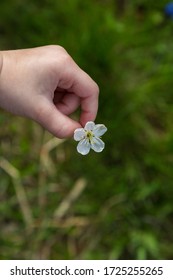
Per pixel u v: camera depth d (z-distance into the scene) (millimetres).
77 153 504
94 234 476
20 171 496
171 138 490
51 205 486
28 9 568
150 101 523
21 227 478
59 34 549
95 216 482
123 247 466
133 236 466
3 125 522
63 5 564
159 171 493
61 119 352
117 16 581
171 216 483
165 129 521
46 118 353
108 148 501
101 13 558
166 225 478
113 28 536
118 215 480
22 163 505
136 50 554
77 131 339
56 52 352
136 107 512
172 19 573
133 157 501
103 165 500
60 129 353
